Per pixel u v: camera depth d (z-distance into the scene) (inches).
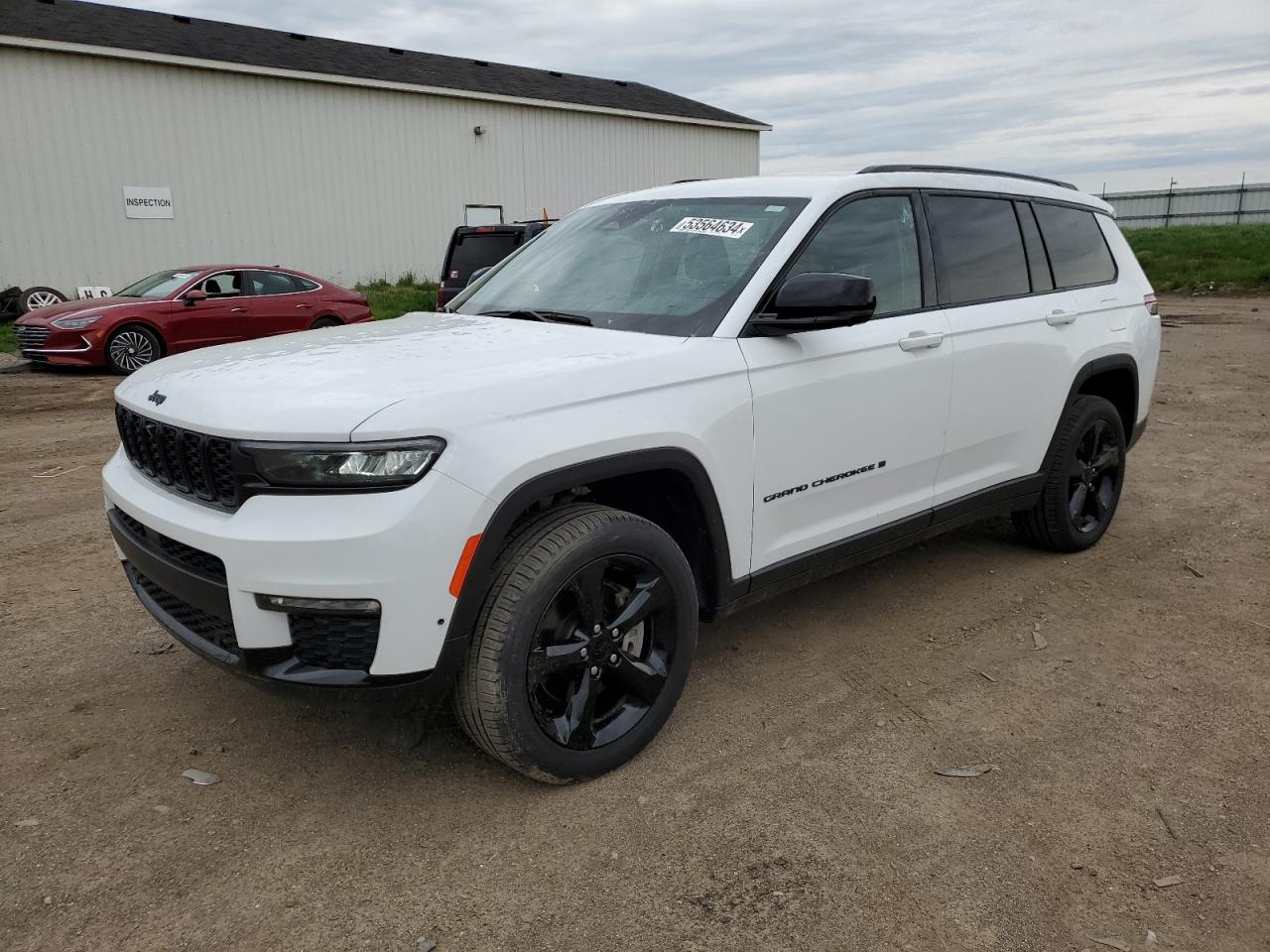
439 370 109.2
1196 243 1278.3
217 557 99.9
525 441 102.7
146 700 135.6
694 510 123.5
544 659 107.8
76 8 864.3
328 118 922.7
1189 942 90.1
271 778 116.6
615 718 118.5
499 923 92.2
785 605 173.2
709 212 149.3
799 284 122.2
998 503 174.4
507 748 106.7
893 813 110.0
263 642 99.8
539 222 514.3
